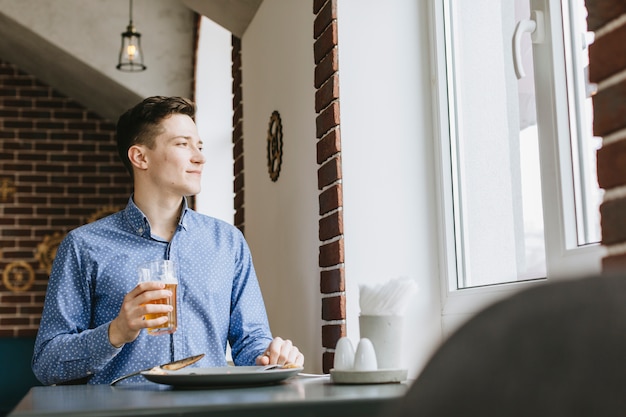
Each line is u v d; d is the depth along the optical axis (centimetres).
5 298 596
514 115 195
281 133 296
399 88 233
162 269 175
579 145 163
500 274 202
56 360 197
